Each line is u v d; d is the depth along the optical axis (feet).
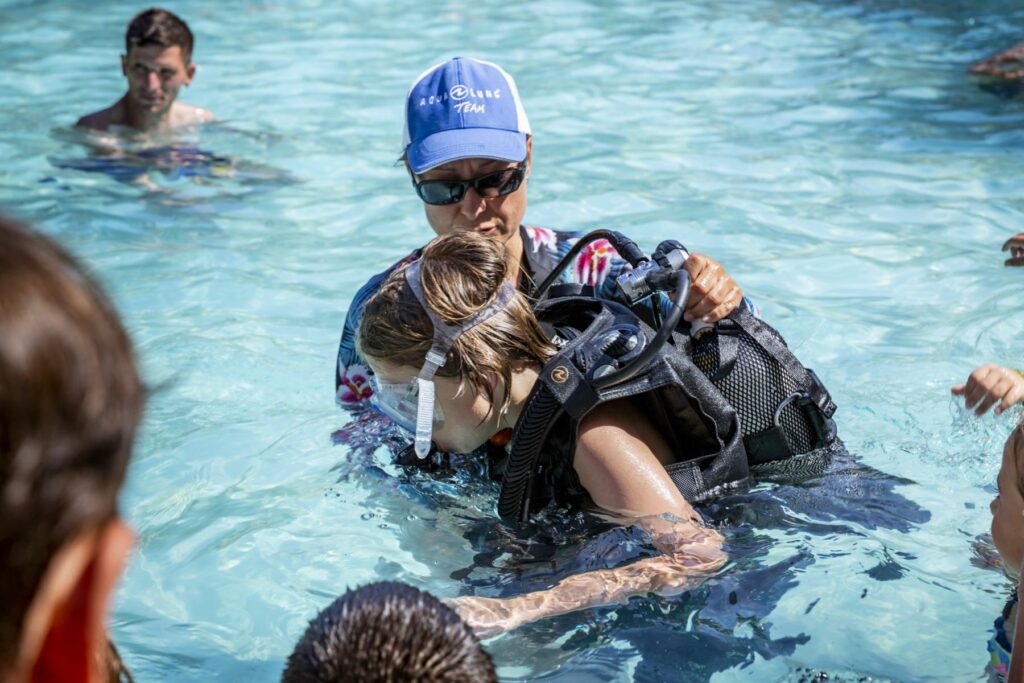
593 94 23.44
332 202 18.07
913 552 8.46
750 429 9.03
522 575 8.27
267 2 33.17
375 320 8.31
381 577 8.53
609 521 8.30
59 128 22.09
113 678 3.46
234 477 10.23
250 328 13.74
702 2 31.89
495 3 32.30
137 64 21.33
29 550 2.06
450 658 4.24
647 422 8.66
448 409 8.37
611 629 7.63
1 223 2.16
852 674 7.20
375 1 32.99
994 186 17.76
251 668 7.61
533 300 9.62
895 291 14.28
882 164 18.94
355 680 4.15
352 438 10.77
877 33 28.17
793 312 13.73
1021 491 7.34
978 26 28.60
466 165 9.99
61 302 2.12
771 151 19.75
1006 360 12.34
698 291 8.98
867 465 9.71
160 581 8.64
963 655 7.37
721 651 7.42
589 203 17.40
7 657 2.09
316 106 23.36
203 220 17.37
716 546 8.20
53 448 2.06
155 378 12.22
